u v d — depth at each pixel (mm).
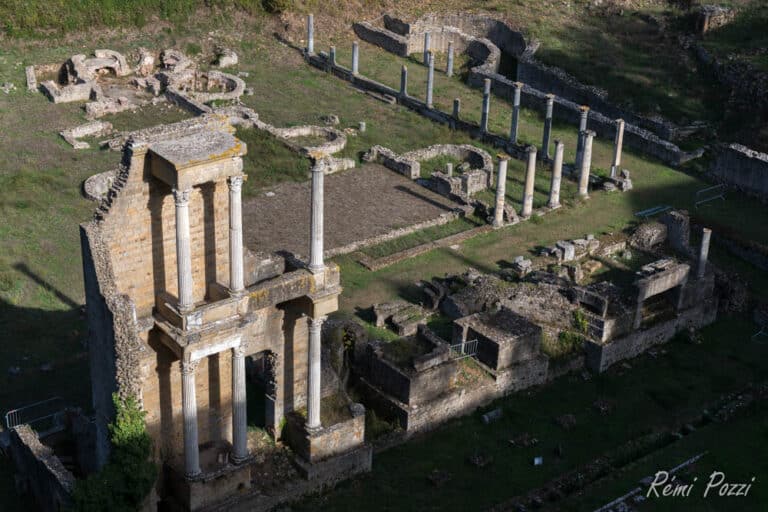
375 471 36156
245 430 32812
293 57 78250
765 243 53469
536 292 45156
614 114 69188
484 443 38062
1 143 60750
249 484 33344
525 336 40719
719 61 72125
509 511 34188
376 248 51969
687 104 69812
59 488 30891
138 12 78125
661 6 81750
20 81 69938
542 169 61500
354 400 39219
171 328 30734
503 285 46938
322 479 34844
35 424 37062
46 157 59375
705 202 58062
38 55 73562
